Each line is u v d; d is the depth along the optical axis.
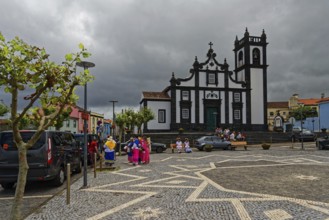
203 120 48.59
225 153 26.14
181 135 39.47
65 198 8.70
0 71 4.39
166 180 11.76
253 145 38.34
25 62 4.52
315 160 18.70
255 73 51.56
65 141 12.41
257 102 51.25
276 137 42.12
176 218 6.59
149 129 46.91
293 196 8.59
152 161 19.80
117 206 7.70
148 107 47.22
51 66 4.73
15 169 9.86
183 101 47.81
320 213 6.78
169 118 47.91
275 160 19.14
